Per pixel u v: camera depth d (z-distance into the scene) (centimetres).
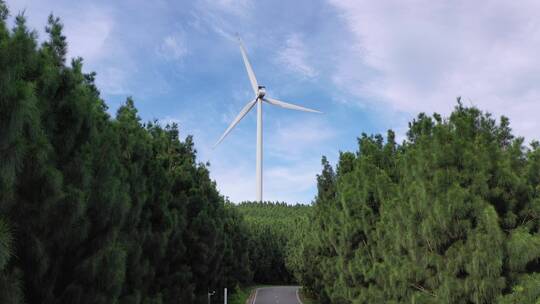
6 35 748
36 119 745
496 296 1050
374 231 1888
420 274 1231
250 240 6397
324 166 3322
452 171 1202
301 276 4581
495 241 1061
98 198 1006
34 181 807
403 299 1330
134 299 1302
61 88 977
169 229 1727
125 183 1228
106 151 1054
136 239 1424
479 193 1149
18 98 646
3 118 635
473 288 1073
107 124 1277
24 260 843
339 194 2477
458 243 1148
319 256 3042
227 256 3441
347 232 2034
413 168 1321
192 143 2723
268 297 5191
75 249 977
